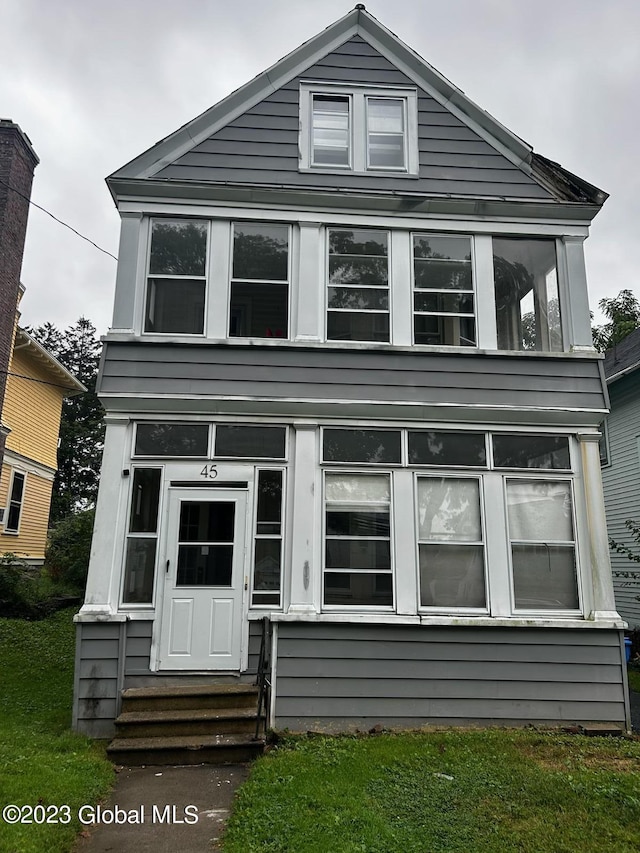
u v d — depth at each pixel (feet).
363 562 25.77
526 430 27.43
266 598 25.17
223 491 25.94
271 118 29.55
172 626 24.54
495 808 16.81
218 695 23.06
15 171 45.01
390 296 28.35
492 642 25.20
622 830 15.75
